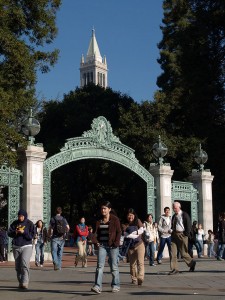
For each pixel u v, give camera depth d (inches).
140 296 385.4
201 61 1620.3
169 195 965.2
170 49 1801.2
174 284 476.7
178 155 1512.1
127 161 918.4
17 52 709.9
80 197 1989.4
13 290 427.8
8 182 753.6
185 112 1592.0
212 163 1514.5
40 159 789.9
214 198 1530.5
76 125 2006.6
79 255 720.3
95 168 1815.9
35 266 722.2
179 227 585.9
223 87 1595.7
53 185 1955.0
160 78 1784.0
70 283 488.7
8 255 791.7
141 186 1664.6
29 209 762.2
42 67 792.9
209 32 1595.7
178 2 1771.7
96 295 395.5
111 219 417.7
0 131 683.4
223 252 826.8
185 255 594.6
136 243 475.5
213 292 410.9
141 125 1541.6
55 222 658.2
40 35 778.8
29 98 772.0
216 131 1517.0
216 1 1603.1
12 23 741.9
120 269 673.0
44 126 2075.5
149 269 665.6
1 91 679.7
